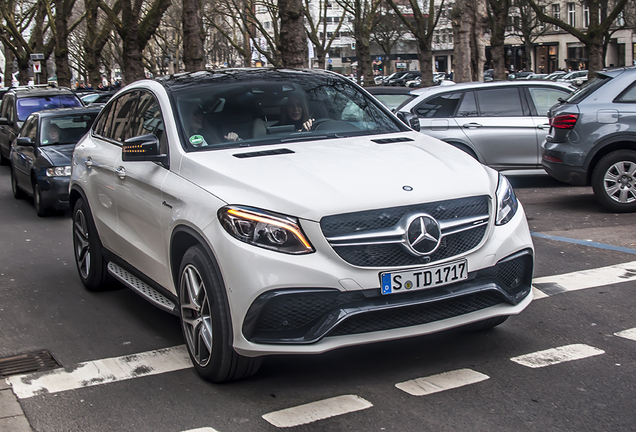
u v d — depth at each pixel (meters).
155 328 5.14
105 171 5.54
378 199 3.68
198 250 3.90
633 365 4.04
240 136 4.70
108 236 5.57
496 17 23.98
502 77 24.36
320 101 5.20
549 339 4.54
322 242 3.56
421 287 3.67
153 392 3.93
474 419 3.41
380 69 93.75
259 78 5.27
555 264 6.55
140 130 5.18
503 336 4.61
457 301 3.82
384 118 5.30
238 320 3.61
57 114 11.66
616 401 3.56
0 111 18.89
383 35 66.31
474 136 11.17
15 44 48.28
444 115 11.37
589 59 22.62
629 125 8.61
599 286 5.75
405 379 3.93
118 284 6.28
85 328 5.21
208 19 45.16
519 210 4.25
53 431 3.51
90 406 3.79
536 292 5.65
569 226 8.31
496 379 3.89
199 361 4.03
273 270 3.53
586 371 3.97
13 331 5.23
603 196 8.89
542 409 3.49
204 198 3.92
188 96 4.95
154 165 4.68
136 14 24.22
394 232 3.63
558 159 9.03
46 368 4.41
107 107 6.30
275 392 3.84
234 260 3.60
